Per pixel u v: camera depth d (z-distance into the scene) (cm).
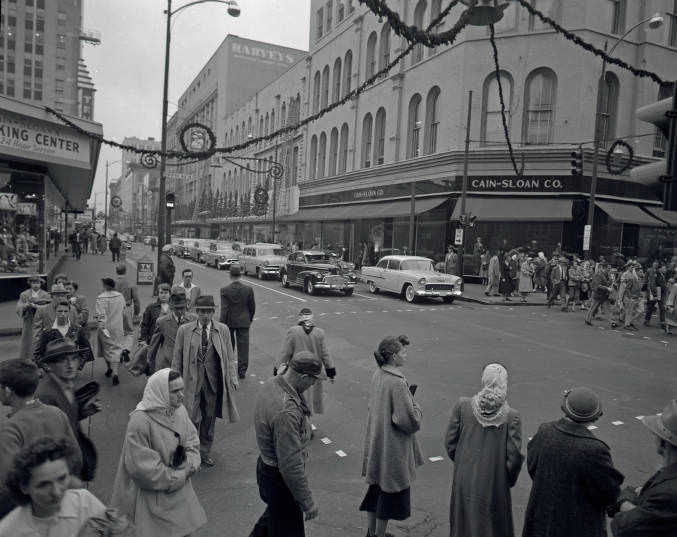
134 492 355
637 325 1747
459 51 2970
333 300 2116
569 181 2720
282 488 376
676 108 341
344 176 4188
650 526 261
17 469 225
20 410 345
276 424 366
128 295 973
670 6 2892
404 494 446
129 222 15375
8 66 10419
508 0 727
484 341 1345
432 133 3284
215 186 8512
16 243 1716
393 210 3334
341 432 713
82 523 238
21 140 1534
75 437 380
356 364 1084
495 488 368
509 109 2867
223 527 471
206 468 598
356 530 473
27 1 10431
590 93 2730
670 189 340
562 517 325
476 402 383
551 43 2772
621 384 973
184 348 607
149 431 357
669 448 281
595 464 321
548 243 2764
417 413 440
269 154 6128
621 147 2739
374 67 3853
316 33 4903
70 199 3419
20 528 228
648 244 2942
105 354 903
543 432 345
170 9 1955
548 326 1633
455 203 2917
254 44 8419
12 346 1127
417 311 1862
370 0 619
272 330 1435
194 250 4253
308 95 4984
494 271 2359
